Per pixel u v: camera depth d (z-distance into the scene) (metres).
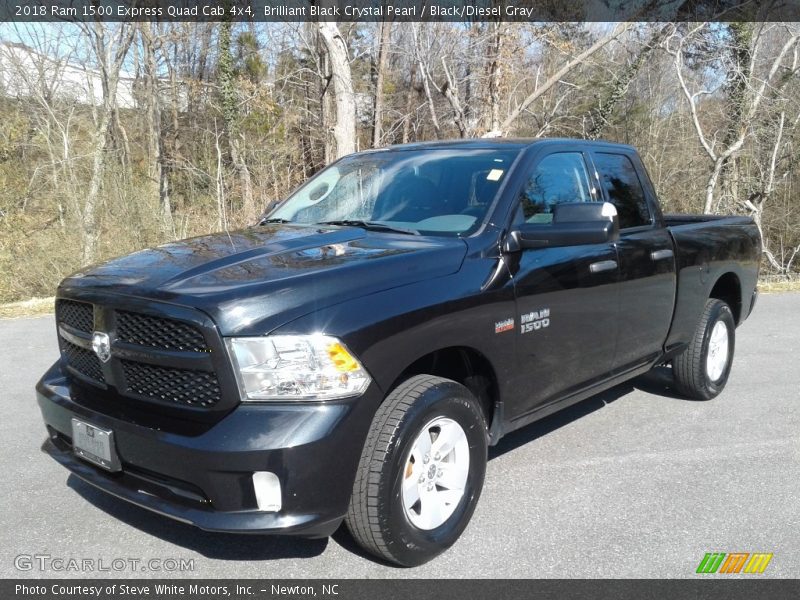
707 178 21.81
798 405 5.57
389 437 2.94
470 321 3.34
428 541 3.16
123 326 3.00
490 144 4.34
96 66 18.59
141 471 2.99
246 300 2.77
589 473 4.23
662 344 5.05
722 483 4.08
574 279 4.00
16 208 14.16
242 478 2.70
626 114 24.39
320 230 3.86
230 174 20.58
